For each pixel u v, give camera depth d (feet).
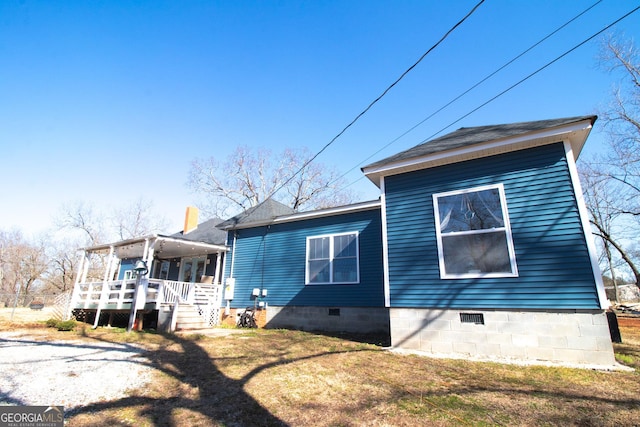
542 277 19.79
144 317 38.27
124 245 44.42
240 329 37.45
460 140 26.04
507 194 22.21
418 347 22.47
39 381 15.01
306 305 37.52
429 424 10.50
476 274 21.74
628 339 29.66
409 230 25.13
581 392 13.60
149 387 14.42
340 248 37.06
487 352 20.33
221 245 46.75
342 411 11.61
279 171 105.60
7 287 139.13
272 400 12.76
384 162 26.73
